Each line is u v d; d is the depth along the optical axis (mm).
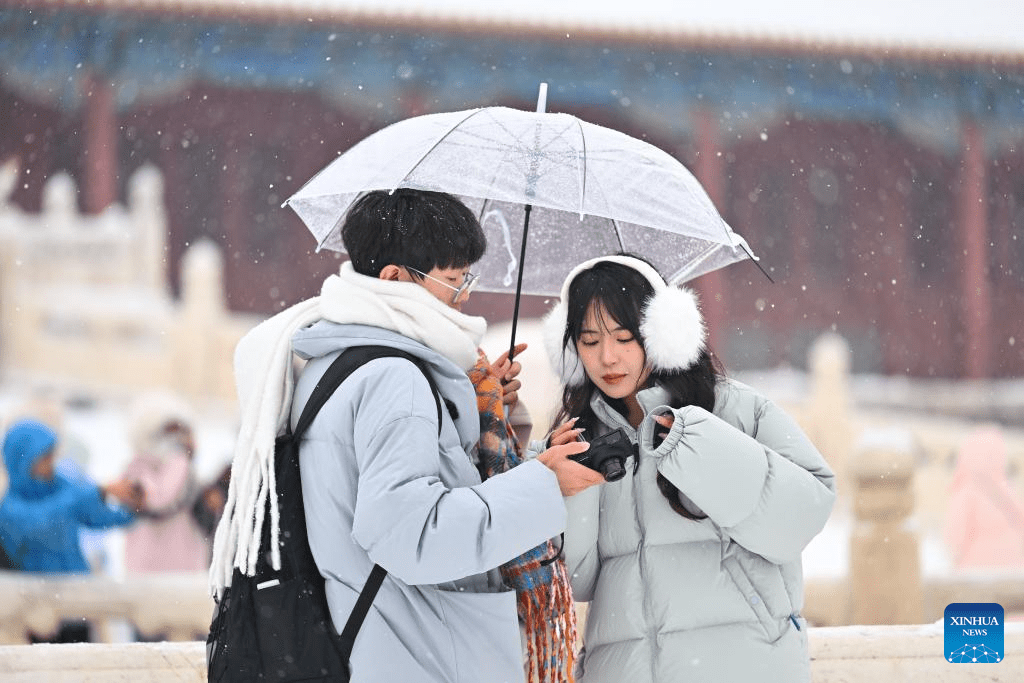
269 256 69438
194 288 54188
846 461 45250
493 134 8383
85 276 58406
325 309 7762
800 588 8336
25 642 14766
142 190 60375
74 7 61812
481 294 60875
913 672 11602
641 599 8211
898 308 74250
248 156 69500
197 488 18891
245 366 7914
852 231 74438
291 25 64812
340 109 69688
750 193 73688
